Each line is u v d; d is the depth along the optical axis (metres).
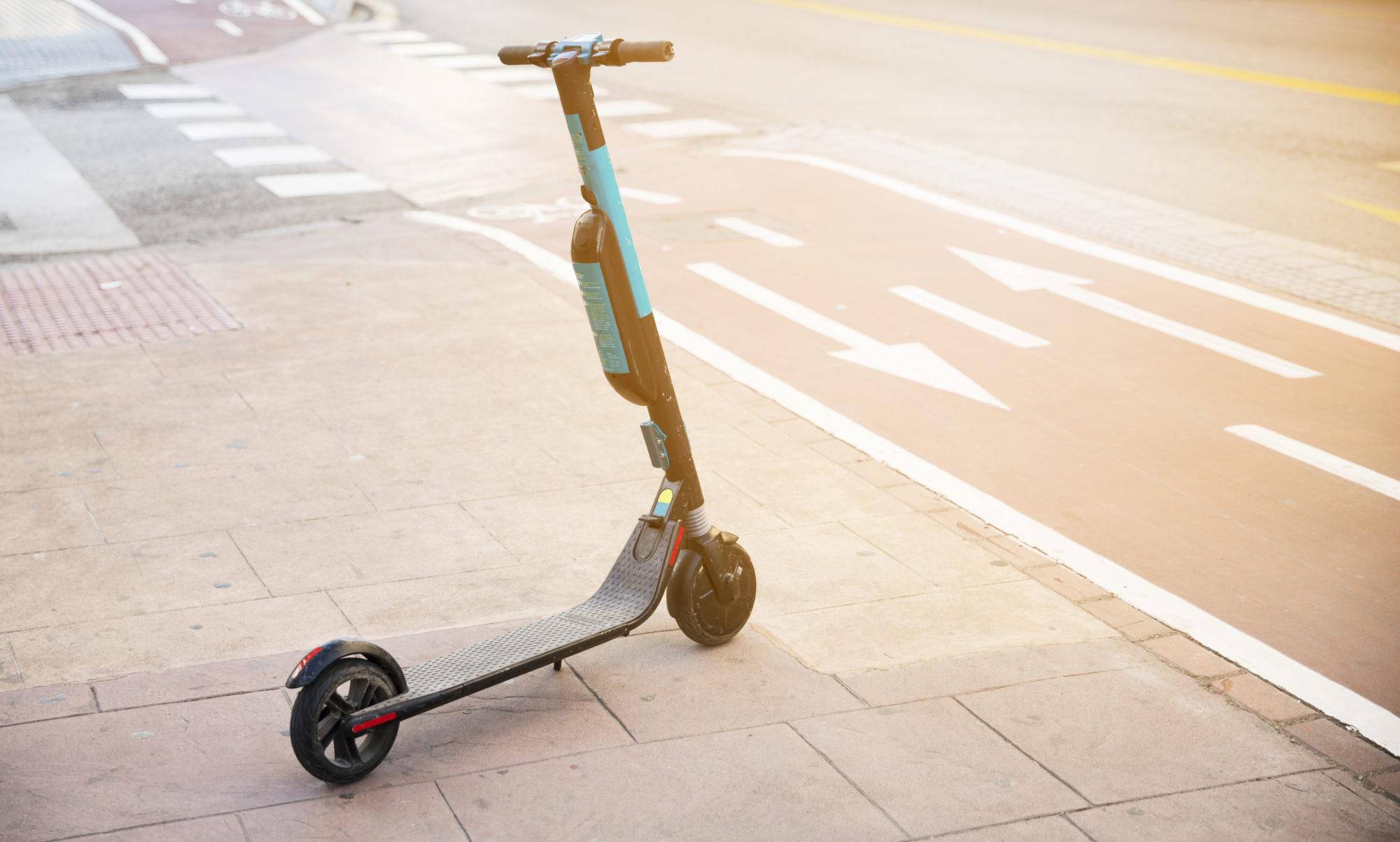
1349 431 8.23
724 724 4.89
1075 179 15.46
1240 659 5.50
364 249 12.67
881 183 15.22
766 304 10.91
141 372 9.01
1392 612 5.96
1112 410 8.56
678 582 5.29
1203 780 4.61
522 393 8.66
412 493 7.07
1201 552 6.56
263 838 4.19
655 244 12.83
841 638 5.57
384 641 5.45
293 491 7.07
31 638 5.48
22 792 4.39
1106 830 4.29
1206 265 12.03
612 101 20.52
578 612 5.22
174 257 12.48
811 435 8.09
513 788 4.48
